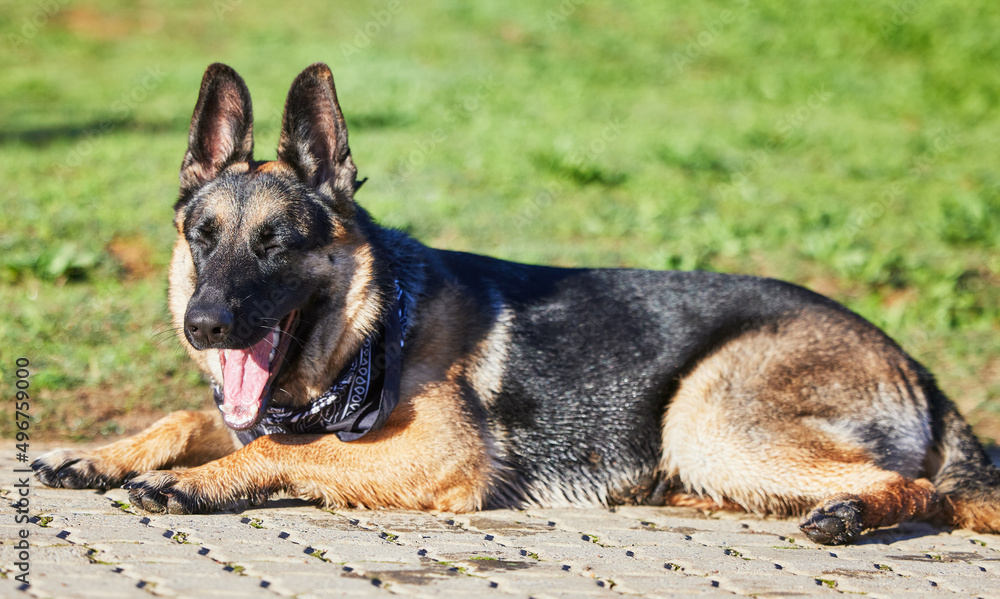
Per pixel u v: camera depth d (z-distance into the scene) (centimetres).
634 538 373
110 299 749
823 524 377
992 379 689
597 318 443
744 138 1465
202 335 360
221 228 386
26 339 654
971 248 985
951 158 1405
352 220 408
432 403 407
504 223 988
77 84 1764
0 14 2270
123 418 544
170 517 359
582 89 1822
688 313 448
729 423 424
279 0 2525
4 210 924
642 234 982
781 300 455
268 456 390
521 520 397
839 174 1288
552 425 428
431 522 385
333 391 395
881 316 796
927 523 423
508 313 436
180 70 1900
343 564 313
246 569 300
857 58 2144
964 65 2036
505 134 1420
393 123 1484
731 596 304
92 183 1062
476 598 285
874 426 422
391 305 403
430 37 2183
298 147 404
